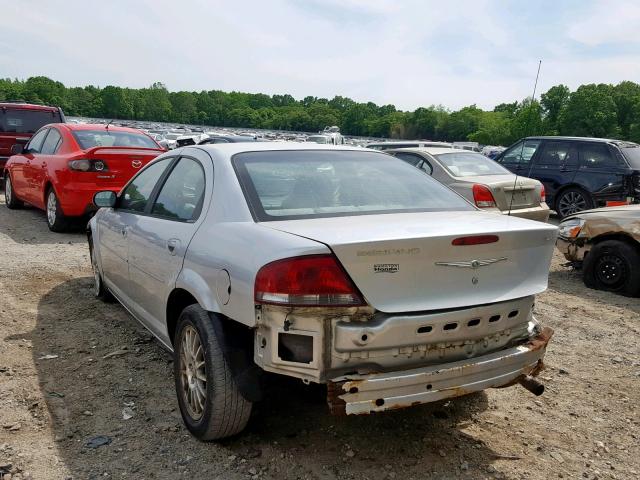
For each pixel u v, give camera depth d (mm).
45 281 6477
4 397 3760
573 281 7652
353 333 2648
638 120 96188
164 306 3789
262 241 2895
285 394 3883
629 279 6859
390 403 2709
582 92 93062
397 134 146875
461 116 139875
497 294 2977
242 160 3611
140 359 4461
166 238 3750
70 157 8625
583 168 12477
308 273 2639
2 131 13492
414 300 2760
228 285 2971
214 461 3129
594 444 3479
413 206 3520
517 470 3158
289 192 3387
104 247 5223
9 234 8930
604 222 7090
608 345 5227
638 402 4066
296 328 2693
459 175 9141
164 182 4285
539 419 3762
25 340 4758
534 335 3262
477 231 2914
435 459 3217
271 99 192625
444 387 2816
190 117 164750
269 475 3018
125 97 152875
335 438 3387
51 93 137000
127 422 3523
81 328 5082
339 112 166625
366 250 2658
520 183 8742
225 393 3055
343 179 3645
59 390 3904
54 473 2984
